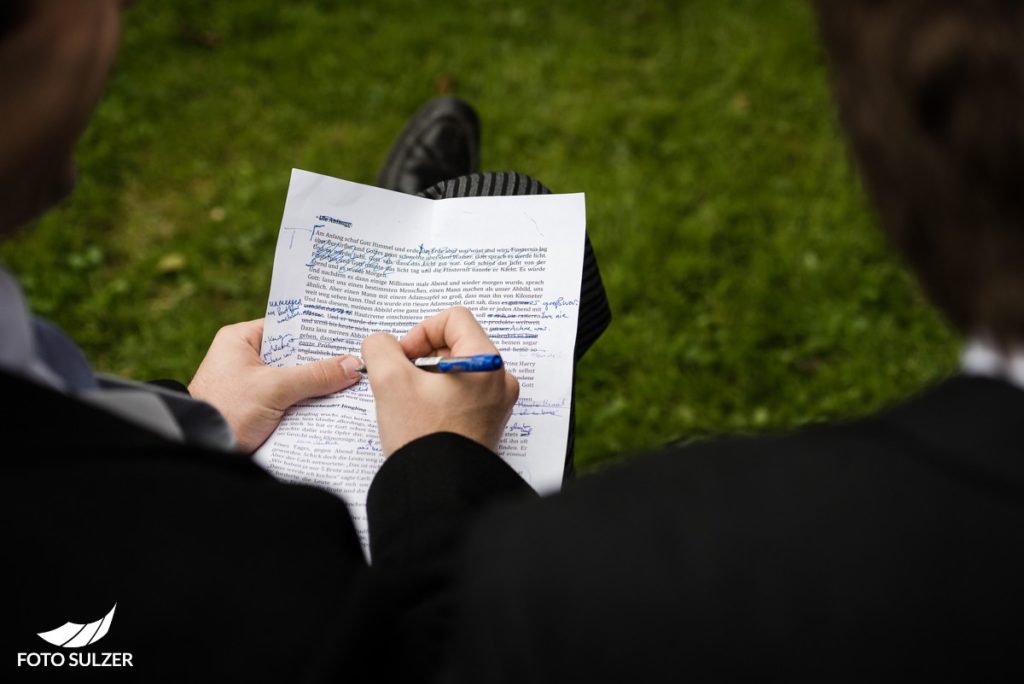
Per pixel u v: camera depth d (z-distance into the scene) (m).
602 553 0.52
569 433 1.12
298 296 1.12
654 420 2.22
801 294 2.38
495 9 2.95
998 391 0.49
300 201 1.13
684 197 2.55
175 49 2.91
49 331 0.68
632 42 2.86
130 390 0.74
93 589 0.57
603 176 2.60
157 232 2.59
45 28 0.52
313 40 2.91
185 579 0.58
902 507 0.49
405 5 2.97
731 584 0.50
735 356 2.28
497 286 1.14
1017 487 0.46
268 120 2.77
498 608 0.53
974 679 0.46
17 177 0.56
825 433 0.55
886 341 2.29
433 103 2.12
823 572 0.49
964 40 0.45
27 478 0.55
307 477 1.05
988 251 0.48
